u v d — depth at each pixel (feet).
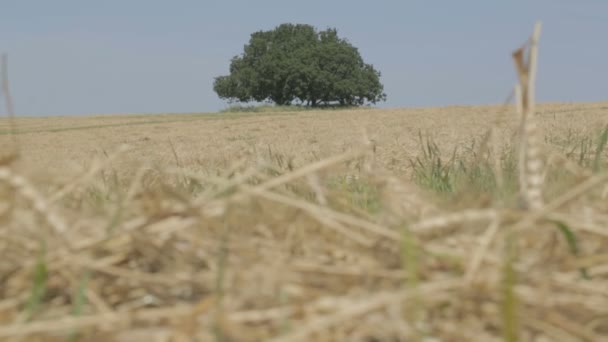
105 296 5.35
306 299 4.91
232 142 71.87
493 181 12.19
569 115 84.74
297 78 236.22
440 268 5.25
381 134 71.77
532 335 4.70
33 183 6.54
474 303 4.74
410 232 5.64
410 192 7.42
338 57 239.71
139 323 4.76
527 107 6.84
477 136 59.00
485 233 5.72
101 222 6.19
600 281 5.39
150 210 6.09
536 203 6.50
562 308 4.84
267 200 6.85
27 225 5.86
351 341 4.48
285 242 5.97
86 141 85.87
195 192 15.33
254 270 5.25
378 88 245.45
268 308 4.86
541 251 5.74
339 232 6.17
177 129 101.04
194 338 4.48
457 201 7.00
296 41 246.06
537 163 6.69
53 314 5.02
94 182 7.88
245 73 242.58
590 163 15.71
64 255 5.44
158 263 5.75
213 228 6.07
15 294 5.34
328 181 12.54
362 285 5.10
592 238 6.06
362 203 9.59
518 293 4.81
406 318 4.52
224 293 4.97
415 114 113.70
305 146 58.75
